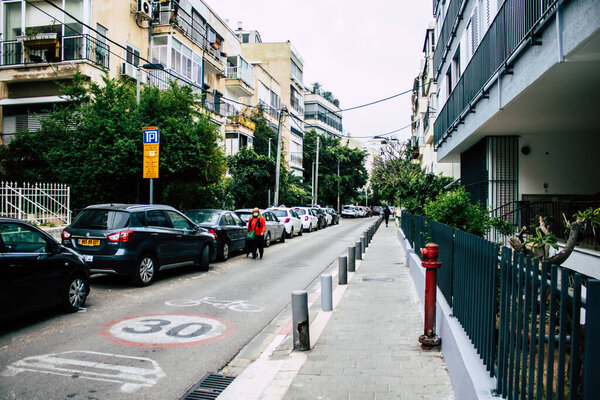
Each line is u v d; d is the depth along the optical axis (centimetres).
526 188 1179
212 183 1736
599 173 1154
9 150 1620
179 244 1084
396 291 948
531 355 266
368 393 423
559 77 679
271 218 2009
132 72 2139
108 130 1459
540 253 522
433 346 554
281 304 855
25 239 660
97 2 1967
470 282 441
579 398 287
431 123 2464
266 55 5181
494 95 935
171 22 2381
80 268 752
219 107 3144
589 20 510
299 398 414
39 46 1905
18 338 599
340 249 1873
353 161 6125
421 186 1811
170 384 466
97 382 463
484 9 1109
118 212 946
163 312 759
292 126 5206
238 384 464
